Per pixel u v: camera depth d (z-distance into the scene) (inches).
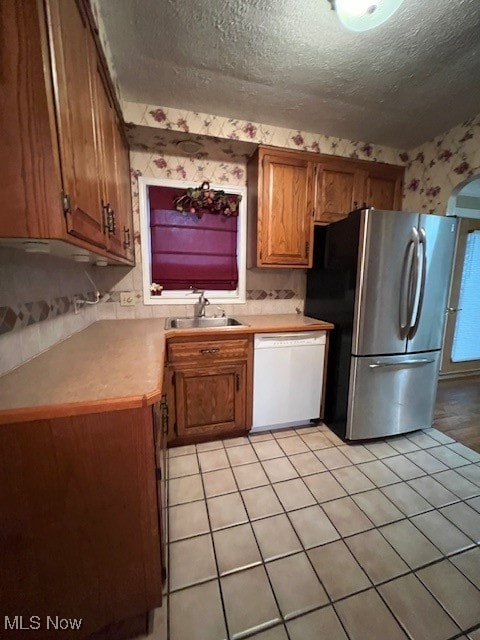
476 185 127.6
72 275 64.2
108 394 31.4
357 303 72.7
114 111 57.1
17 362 40.8
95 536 32.6
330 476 65.5
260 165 80.1
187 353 72.5
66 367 40.6
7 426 28.0
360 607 39.2
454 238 76.6
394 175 94.1
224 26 47.4
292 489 61.3
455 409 101.7
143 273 87.0
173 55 54.0
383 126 80.6
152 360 44.1
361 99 68.1
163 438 55.8
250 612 38.7
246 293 97.9
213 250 93.2
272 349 79.1
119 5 43.8
